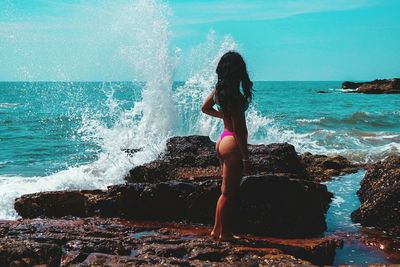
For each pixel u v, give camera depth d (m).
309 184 6.35
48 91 85.38
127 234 5.52
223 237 5.17
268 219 5.98
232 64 4.80
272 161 7.62
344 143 16.11
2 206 8.01
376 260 5.18
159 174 7.47
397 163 7.73
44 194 6.75
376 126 22.92
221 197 5.15
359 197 8.00
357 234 6.13
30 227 5.47
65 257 4.53
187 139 8.86
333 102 47.81
